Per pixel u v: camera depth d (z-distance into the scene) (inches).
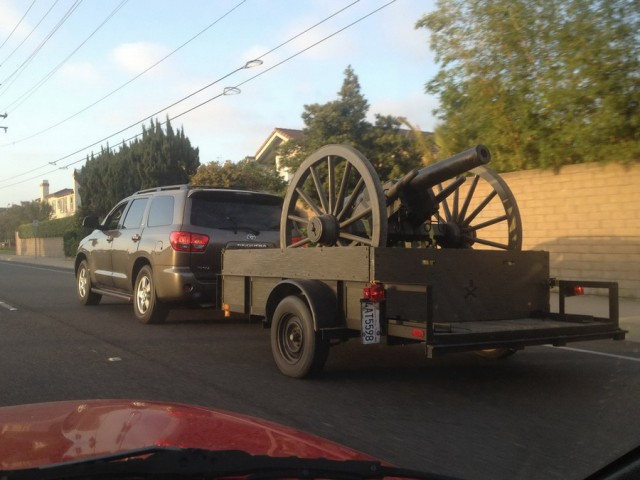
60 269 1078.4
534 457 172.6
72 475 66.0
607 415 211.3
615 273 515.5
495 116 593.9
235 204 385.7
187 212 367.6
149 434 84.4
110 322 404.2
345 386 247.8
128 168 1237.1
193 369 274.8
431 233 301.0
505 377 265.6
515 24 562.3
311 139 995.3
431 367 282.8
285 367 261.1
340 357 303.4
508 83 579.8
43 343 331.0
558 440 186.2
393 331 225.8
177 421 91.7
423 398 231.5
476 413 213.2
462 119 637.9
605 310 447.5
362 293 234.7
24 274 911.7
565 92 522.3
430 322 212.4
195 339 346.6
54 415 93.1
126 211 433.1
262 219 390.0
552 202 559.8
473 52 605.0
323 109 989.8
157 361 290.4
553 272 557.9
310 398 230.2
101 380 254.1
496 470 163.5
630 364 293.0
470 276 254.1
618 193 514.0
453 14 610.2
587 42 510.9
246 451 82.5
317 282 255.3
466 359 302.2
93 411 96.0
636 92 488.1
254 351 315.0
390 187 284.2
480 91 601.0
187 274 360.2
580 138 517.3
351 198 274.7
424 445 181.8
